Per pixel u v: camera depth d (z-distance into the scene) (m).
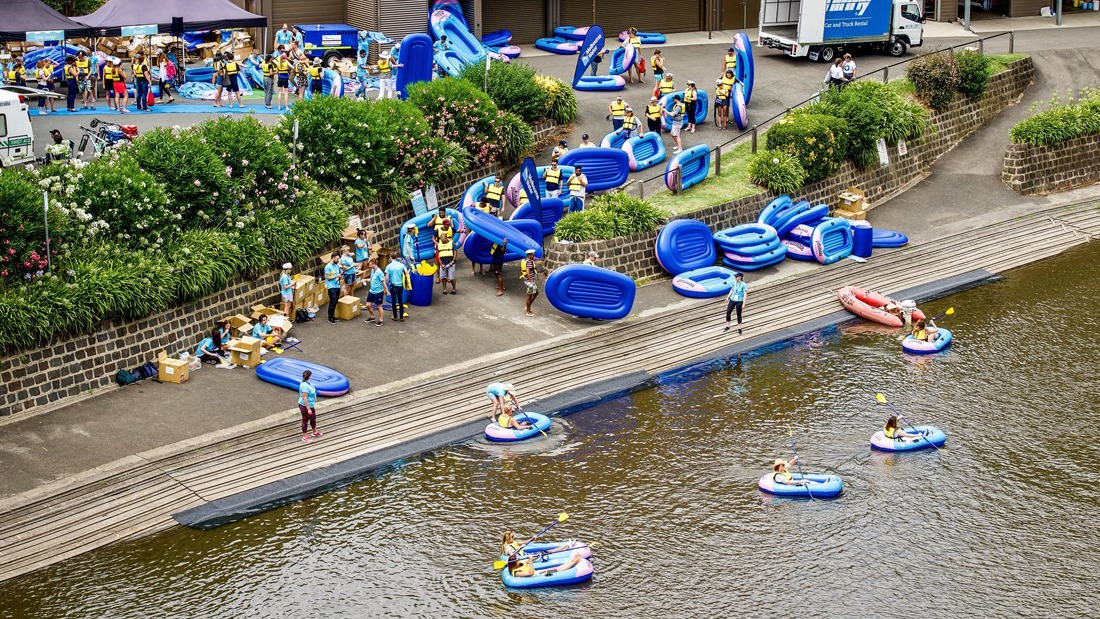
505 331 36.75
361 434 31.16
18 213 30.52
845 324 39.69
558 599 25.19
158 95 49.81
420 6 57.56
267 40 57.44
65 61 50.19
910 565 26.41
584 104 52.22
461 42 55.44
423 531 27.45
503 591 25.39
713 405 33.78
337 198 39.38
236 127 37.69
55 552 25.91
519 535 27.23
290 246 36.75
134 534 26.81
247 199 37.12
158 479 28.14
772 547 27.02
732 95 49.41
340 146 40.12
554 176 43.41
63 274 31.55
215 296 34.81
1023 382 34.91
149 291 32.31
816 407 33.56
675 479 29.78
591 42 52.84
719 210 43.12
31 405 30.47
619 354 36.28
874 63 57.38
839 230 43.38
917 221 47.12
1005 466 30.39
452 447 31.25
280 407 31.45
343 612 24.52
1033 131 49.34
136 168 34.66
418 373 33.81
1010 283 42.84
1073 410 33.19
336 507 28.33
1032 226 46.91
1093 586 25.73
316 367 33.22
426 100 44.69
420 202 41.88
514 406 32.28
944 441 31.52
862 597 25.30
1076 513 28.38
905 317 39.62
